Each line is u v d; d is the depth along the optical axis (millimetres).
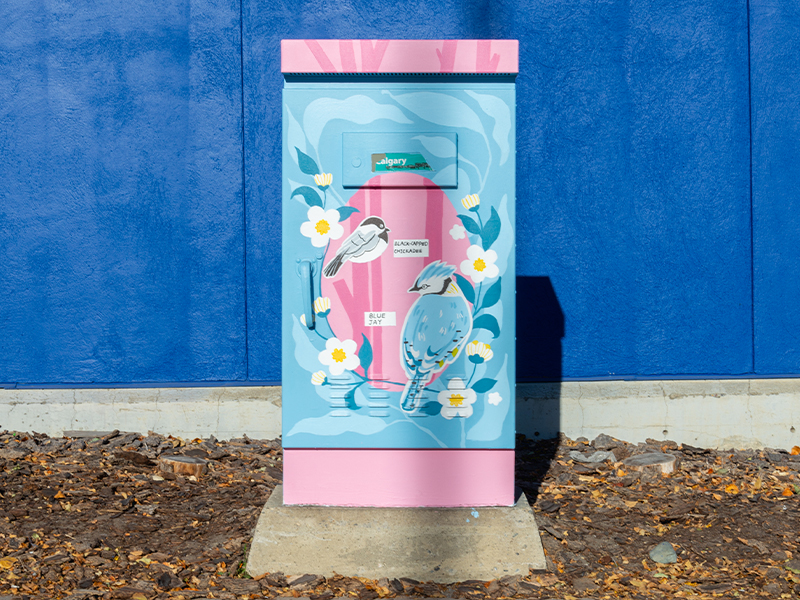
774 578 3480
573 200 5621
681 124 5609
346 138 3760
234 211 5598
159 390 5500
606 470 4934
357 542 3627
